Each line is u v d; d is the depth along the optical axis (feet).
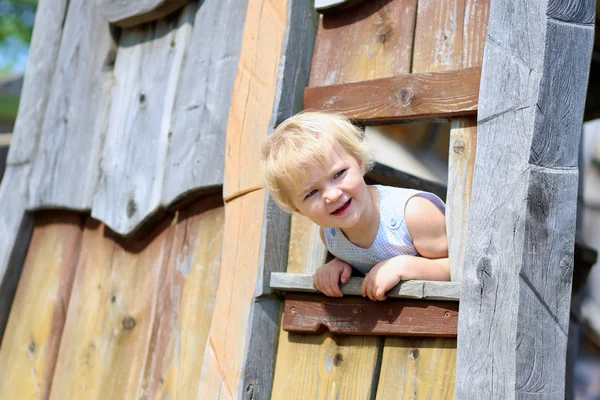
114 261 10.16
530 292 6.06
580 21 6.59
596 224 24.26
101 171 10.37
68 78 11.33
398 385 6.89
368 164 7.25
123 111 10.36
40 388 10.41
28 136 11.64
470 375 6.16
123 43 10.78
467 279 6.35
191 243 9.11
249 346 7.68
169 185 9.27
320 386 7.39
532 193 6.14
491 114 6.51
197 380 8.41
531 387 5.96
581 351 25.40
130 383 9.27
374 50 7.88
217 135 8.83
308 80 8.33
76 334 10.28
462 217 6.80
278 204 7.32
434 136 13.75
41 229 11.37
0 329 11.18
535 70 6.32
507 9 6.61
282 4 8.37
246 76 8.53
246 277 7.95
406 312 6.86
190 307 8.82
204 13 9.58
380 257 7.29
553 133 6.32
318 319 7.47
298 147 6.68
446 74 7.07
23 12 31.68
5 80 22.34
